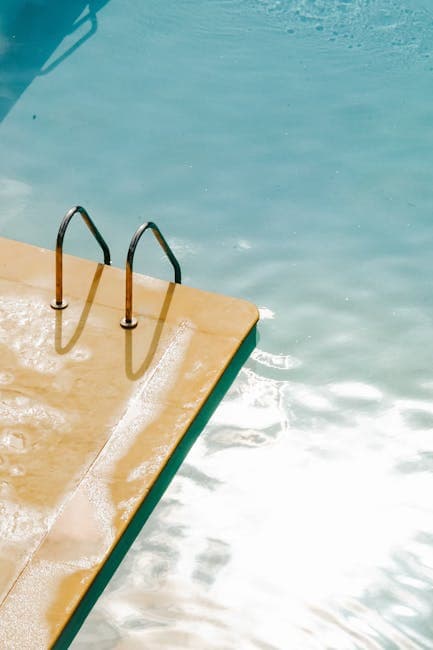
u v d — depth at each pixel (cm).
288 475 654
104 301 732
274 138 970
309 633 562
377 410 704
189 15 1147
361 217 878
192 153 945
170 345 699
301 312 782
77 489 596
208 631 556
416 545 617
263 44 1109
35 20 1116
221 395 704
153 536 607
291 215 878
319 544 612
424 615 578
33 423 637
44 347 691
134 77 1043
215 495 636
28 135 952
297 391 715
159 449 625
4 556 555
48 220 853
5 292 735
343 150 958
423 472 662
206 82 1044
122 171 917
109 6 1153
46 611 528
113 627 553
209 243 844
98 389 663
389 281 813
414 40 1127
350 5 1177
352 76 1066
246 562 597
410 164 941
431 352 751
